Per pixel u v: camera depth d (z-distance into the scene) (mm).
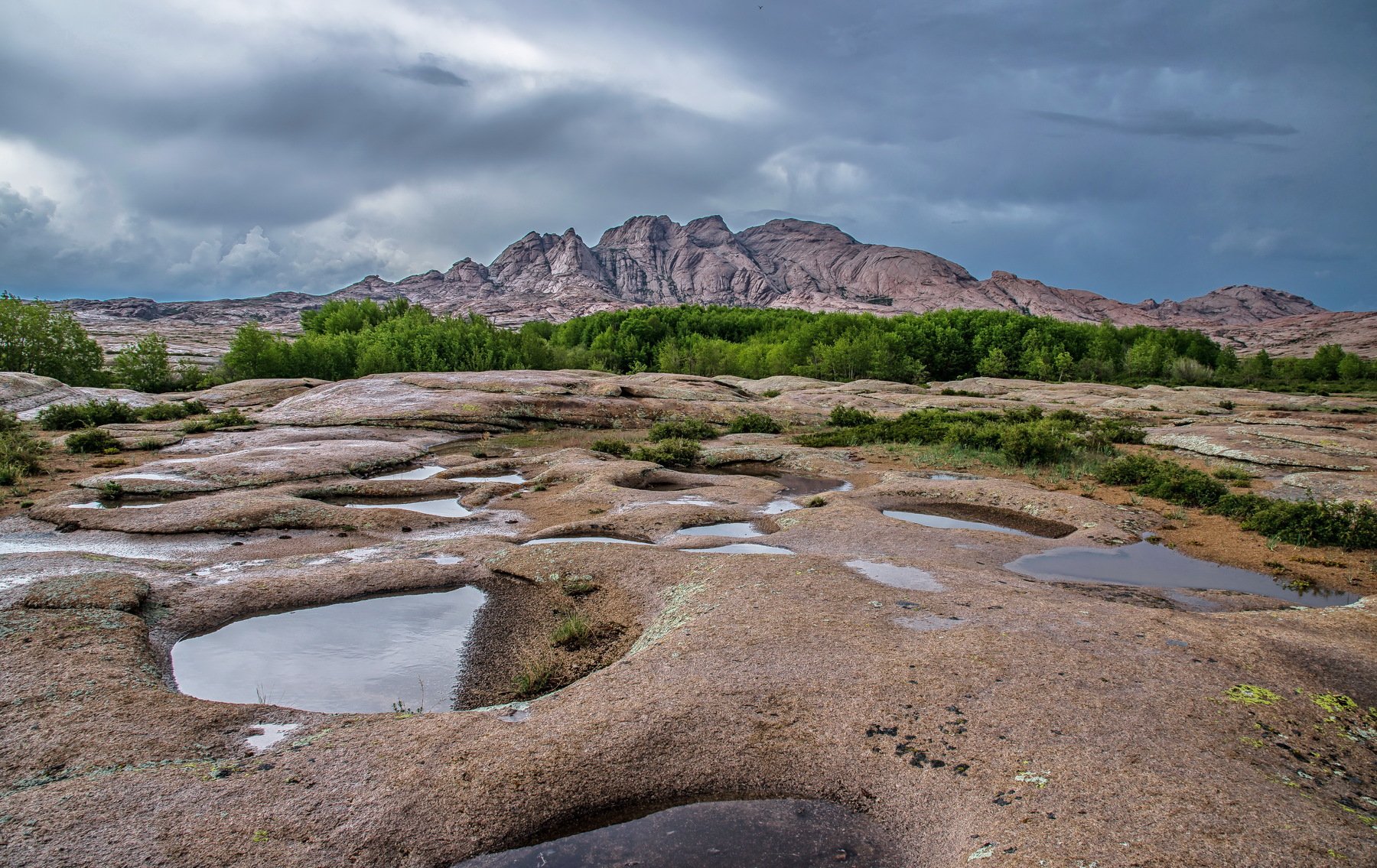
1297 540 12930
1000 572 10445
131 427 26656
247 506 14094
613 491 16312
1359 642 7441
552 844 4520
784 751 5355
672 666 6633
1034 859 4086
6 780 5066
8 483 16922
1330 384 69062
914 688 6117
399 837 4465
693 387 40312
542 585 10203
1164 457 22703
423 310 69000
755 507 15508
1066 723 5543
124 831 4418
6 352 39531
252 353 47812
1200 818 4383
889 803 4812
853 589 8789
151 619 8602
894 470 20875
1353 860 4031
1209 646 7172
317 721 5996
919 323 84000
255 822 4523
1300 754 5305
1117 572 11117
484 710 6035
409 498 17234
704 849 4488
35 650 7180
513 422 31203
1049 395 46188
